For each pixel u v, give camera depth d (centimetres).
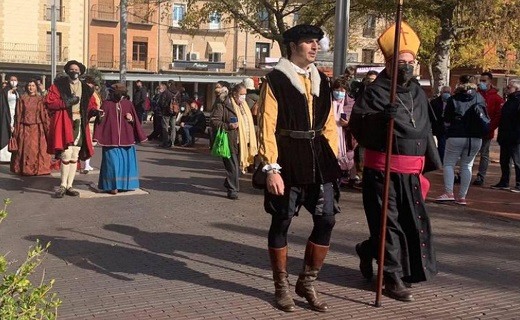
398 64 492
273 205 478
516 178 1104
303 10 1950
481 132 908
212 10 1945
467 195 1038
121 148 984
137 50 4791
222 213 847
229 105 947
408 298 503
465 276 578
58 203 906
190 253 645
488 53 2770
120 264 604
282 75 470
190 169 1306
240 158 954
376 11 1770
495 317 476
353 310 485
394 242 505
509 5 1638
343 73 1072
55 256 630
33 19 4344
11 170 1177
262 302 501
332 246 674
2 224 768
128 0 2386
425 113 516
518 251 674
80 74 965
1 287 314
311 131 471
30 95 1177
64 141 934
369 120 505
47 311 332
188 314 472
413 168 504
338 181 490
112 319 460
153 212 849
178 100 1861
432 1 1647
